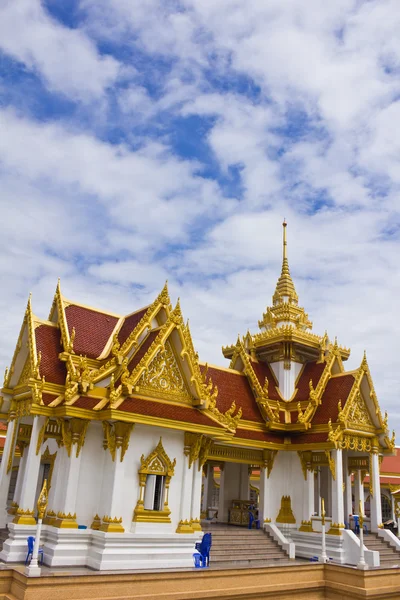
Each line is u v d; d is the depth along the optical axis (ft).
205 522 108.27
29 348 78.13
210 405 80.94
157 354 78.69
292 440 107.04
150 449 74.95
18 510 69.36
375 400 106.93
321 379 112.16
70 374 73.31
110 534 66.85
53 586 54.60
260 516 102.22
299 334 120.88
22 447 87.86
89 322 88.07
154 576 61.41
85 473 72.02
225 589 66.74
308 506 100.89
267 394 110.83
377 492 105.70
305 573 77.20
